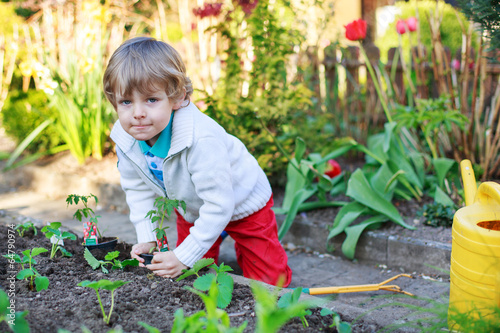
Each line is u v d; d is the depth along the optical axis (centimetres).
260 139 344
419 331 162
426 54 414
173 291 172
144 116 171
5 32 497
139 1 546
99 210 385
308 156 350
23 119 465
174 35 554
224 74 405
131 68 166
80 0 461
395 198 319
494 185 150
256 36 354
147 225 211
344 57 442
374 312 179
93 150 450
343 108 444
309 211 324
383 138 344
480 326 134
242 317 155
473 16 230
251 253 221
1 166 461
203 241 187
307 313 148
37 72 385
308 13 436
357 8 710
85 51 423
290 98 360
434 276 256
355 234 275
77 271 189
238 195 205
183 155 185
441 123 338
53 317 148
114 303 159
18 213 353
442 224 279
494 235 140
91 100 434
